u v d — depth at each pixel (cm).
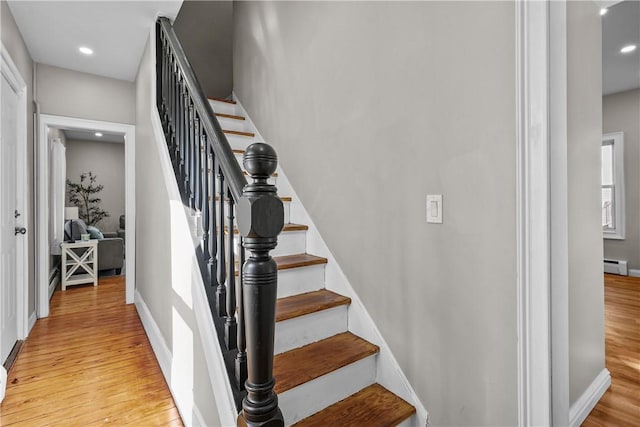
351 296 190
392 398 159
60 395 198
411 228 156
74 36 281
